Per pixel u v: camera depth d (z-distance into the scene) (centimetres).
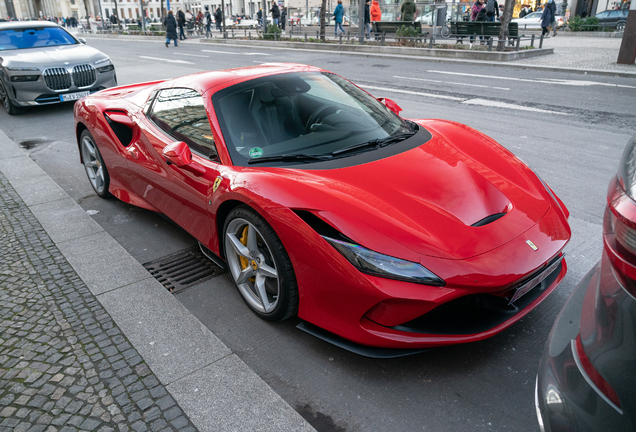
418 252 202
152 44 2655
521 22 2708
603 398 108
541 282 242
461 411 199
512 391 209
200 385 217
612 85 991
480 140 306
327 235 213
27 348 247
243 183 249
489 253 207
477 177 254
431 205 228
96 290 300
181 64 1520
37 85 820
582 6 3030
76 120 453
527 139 602
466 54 1508
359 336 212
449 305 210
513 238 217
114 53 2039
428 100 870
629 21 1223
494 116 731
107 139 400
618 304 109
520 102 836
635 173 107
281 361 235
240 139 283
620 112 741
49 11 9712
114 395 213
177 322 264
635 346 102
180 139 319
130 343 248
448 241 208
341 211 217
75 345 248
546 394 124
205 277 320
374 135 297
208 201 280
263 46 2206
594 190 435
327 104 314
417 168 257
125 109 393
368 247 204
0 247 363
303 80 331
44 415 203
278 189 235
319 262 214
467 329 213
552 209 245
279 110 300
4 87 825
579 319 125
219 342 247
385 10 2259
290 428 192
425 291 196
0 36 895
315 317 228
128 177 390
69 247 359
